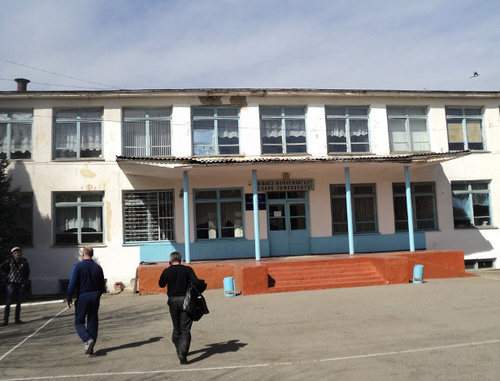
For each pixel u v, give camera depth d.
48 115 15.98
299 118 17.09
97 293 6.99
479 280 13.84
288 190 16.61
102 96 15.89
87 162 15.94
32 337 8.31
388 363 6.11
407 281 13.32
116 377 5.86
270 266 13.52
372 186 17.38
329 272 13.59
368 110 17.64
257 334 7.96
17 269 9.81
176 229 16.02
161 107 16.48
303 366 6.10
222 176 16.34
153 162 13.35
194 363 6.38
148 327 8.86
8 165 15.05
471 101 18.27
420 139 17.95
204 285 6.69
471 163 18.00
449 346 6.84
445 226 17.58
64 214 15.95
